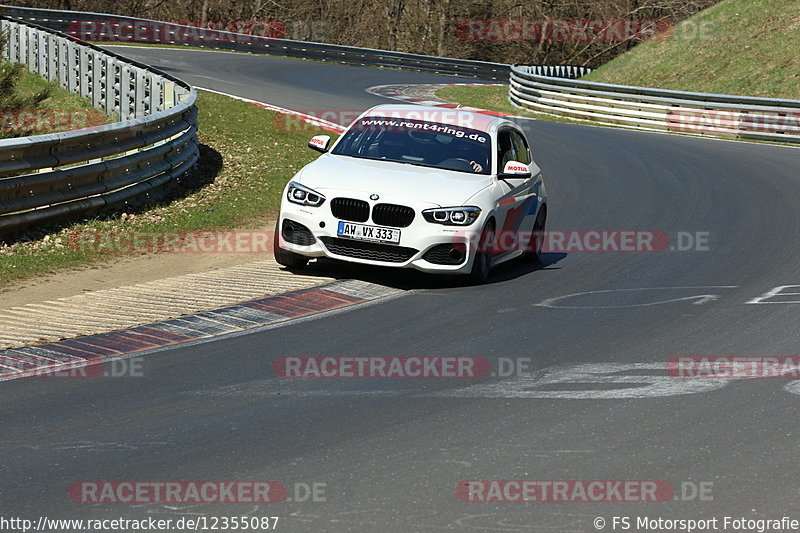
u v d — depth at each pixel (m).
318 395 23.58
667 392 23.92
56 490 17.83
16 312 31.03
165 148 51.44
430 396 23.55
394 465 19.09
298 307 32.31
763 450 20.06
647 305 33.53
